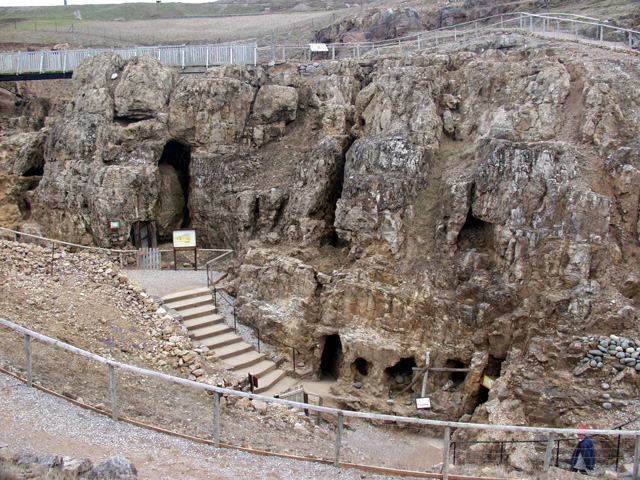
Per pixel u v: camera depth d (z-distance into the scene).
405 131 18.30
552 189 15.02
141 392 12.45
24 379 11.36
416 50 23.53
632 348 13.04
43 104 29.31
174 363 15.05
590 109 15.80
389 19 32.09
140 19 65.06
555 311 14.07
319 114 22.41
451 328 15.75
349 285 17.14
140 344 15.28
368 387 16.59
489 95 18.50
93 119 22.16
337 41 34.78
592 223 14.33
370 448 13.27
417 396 16.06
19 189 24.28
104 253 21.38
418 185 17.61
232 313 19.09
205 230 22.92
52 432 9.87
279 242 20.11
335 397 16.17
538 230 15.03
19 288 16.14
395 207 17.25
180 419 11.39
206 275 21.05
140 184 21.78
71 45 43.97
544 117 16.58
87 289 17.00
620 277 14.27
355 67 23.16
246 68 23.72
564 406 12.95
